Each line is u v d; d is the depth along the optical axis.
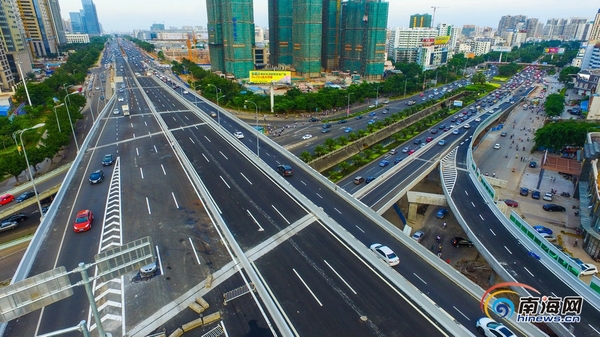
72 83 165.12
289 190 55.75
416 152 90.81
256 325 29.52
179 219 45.88
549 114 127.69
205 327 29.22
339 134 109.62
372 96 158.38
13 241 52.88
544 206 71.19
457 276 37.75
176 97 136.50
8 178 81.94
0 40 159.50
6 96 141.00
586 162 72.56
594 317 36.50
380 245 42.09
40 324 29.06
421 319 30.92
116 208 48.38
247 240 41.59
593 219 55.72
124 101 127.19
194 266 36.78
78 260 37.34
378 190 68.19
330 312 31.23
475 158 101.88
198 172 61.47
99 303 31.56
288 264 37.62
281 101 132.62
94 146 74.88
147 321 29.66
